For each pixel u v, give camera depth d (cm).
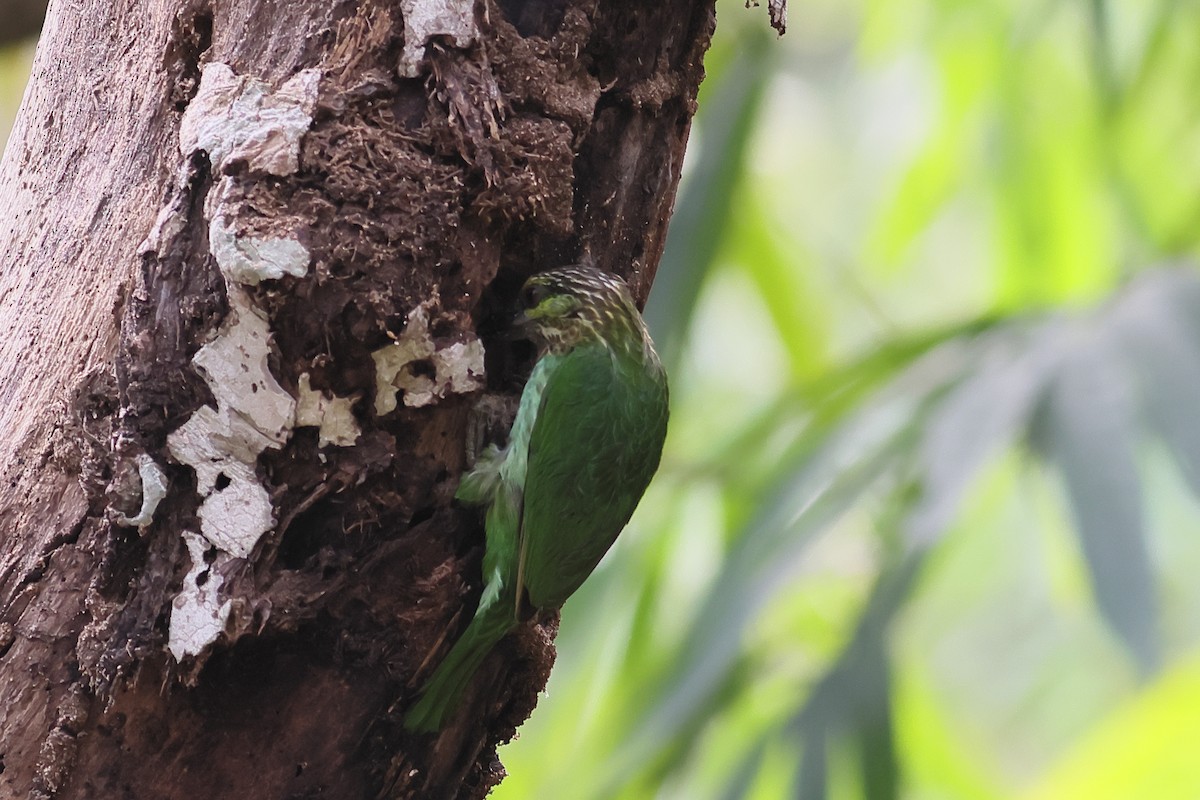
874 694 841
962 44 894
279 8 812
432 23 811
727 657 844
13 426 816
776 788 847
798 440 856
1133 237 871
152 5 816
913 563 841
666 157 820
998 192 876
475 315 817
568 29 814
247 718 812
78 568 812
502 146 812
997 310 855
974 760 870
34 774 812
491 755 821
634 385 823
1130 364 838
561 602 823
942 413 846
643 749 845
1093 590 831
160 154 815
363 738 814
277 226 809
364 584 813
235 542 811
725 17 870
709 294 869
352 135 810
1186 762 841
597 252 819
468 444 816
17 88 1026
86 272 816
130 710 812
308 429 811
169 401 811
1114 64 872
